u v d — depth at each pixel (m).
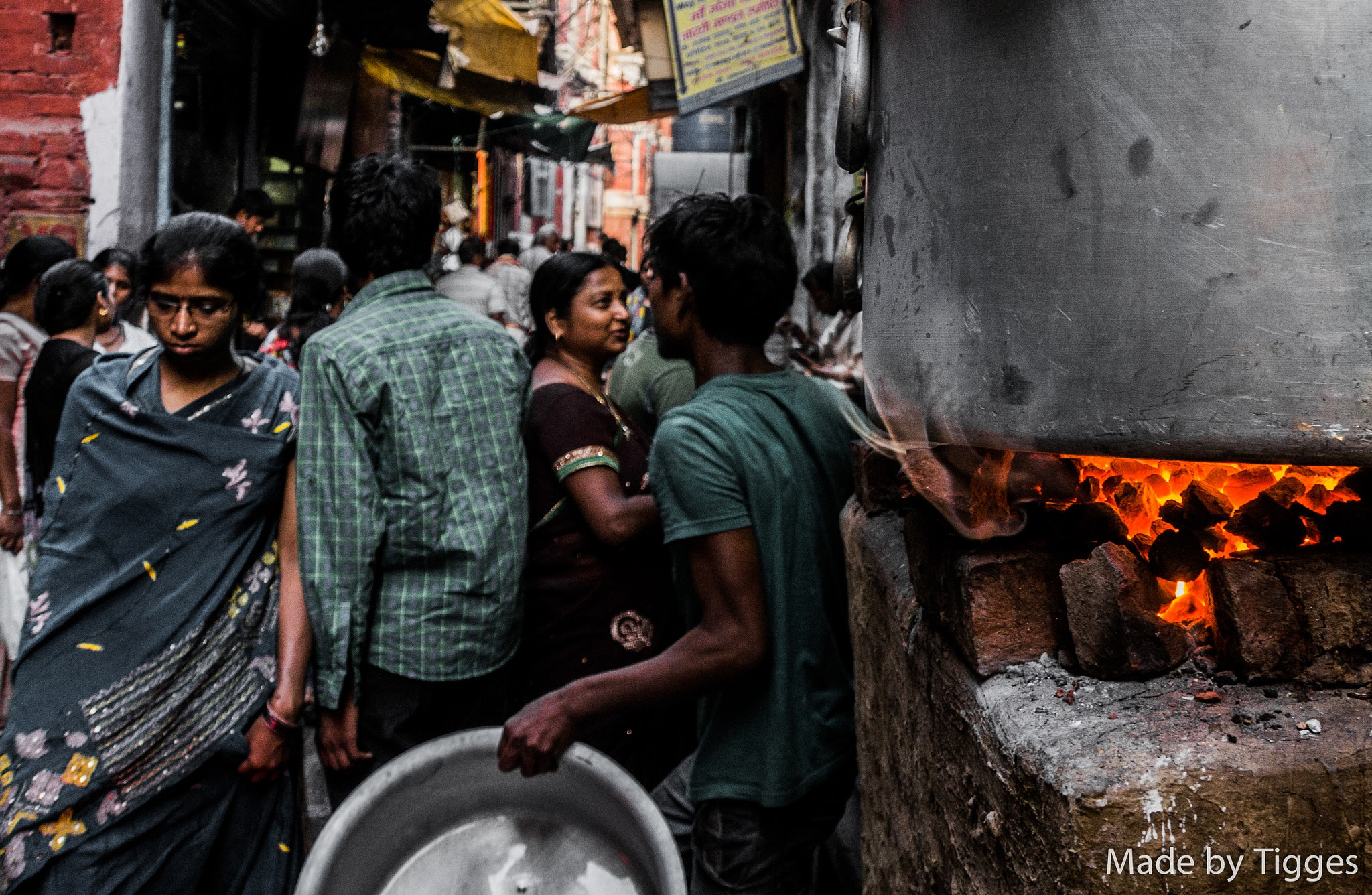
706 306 1.84
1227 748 0.83
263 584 2.14
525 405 2.41
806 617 1.74
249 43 7.91
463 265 9.30
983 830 1.03
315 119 8.31
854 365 4.04
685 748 2.55
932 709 1.25
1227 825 0.81
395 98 11.45
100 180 5.23
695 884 1.80
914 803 1.36
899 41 1.08
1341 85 0.78
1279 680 0.92
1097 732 0.88
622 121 10.52
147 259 2.04
